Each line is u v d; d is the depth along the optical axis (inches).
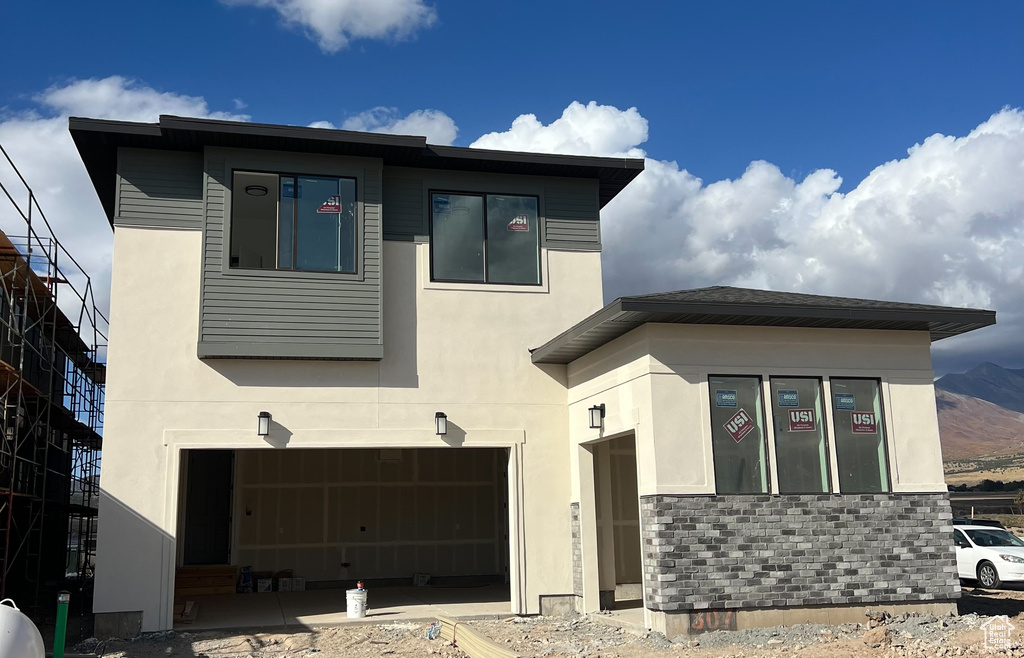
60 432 786.8
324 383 519.2
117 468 477.4
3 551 574.9
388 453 757.9
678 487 437.7
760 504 446.6
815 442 466.6
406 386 534.0
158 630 467.2
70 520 909.2
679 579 426.9
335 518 735.7
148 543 474.0
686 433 445.1
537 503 547.2
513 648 418.6
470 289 557.9
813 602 443.2
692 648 405.1
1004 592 681.6
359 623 502.9
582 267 581.3
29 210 546.0
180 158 518.9
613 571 552.7
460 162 557.0
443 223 563.5
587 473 542.6
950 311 459.2
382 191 549.3
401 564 741.9
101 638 457.7
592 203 592.1
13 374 541.3
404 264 549.3
